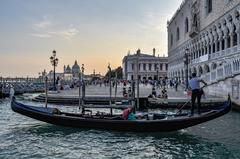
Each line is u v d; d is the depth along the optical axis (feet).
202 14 185.88
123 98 103.86
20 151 46.52
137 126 57.16
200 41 192.44
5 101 134.62
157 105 99.04
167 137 56.44
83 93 82.07
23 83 230.27
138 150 47.93
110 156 44.47
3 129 63.67
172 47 300.40
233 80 95.25
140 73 418.10
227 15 138.82
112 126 58.49
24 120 74.74
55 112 63.98
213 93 115.24
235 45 133.90
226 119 76.28
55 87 178.60
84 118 60.08
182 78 245.24
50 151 46.80
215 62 154.81
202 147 49.44
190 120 54.85
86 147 49.49
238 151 46.83
